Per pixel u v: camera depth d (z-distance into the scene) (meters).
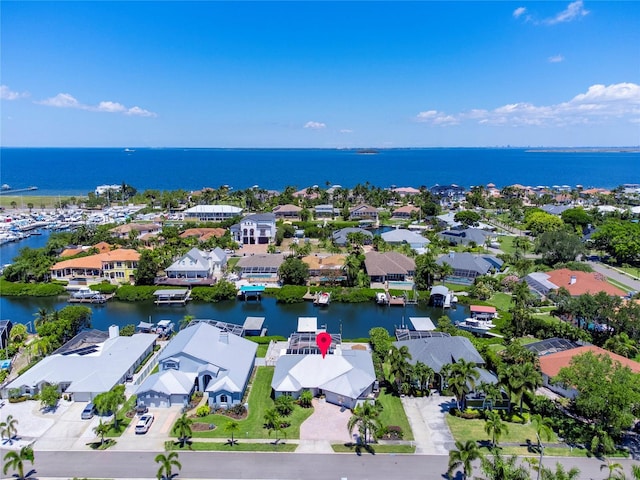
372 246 170.50
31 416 62.56
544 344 80.44
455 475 51.09
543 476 47.66
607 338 83.56
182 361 69.88
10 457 49.22
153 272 124.50
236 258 153.75
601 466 48.91
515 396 59.31
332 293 117.06
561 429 58.78
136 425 59.72
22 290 121.50
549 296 106.88
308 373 69.25
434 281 129.38
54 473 51.12
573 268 129.38
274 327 100.06
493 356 72.88
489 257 143.12
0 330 84.94
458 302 114.69
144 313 109.25
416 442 57.03
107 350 77.69
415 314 108.25
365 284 123.00
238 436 57.97
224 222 199.50
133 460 53.34
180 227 191.50
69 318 88.88
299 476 50.81
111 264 128.25
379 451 55.25
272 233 176.50
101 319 105.06
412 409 64.69
